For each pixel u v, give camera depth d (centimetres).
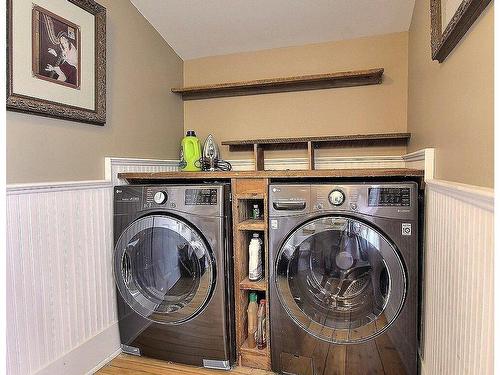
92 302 171
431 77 149
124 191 178
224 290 166
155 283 180
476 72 92
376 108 234
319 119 246
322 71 243
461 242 93
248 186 169
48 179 148
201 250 164
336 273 156
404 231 144
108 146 185
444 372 109
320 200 153
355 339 151
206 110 269
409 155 199
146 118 222
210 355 169
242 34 239
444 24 121
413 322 145
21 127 136
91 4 169
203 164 250
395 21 219
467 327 87
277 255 159
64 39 154
